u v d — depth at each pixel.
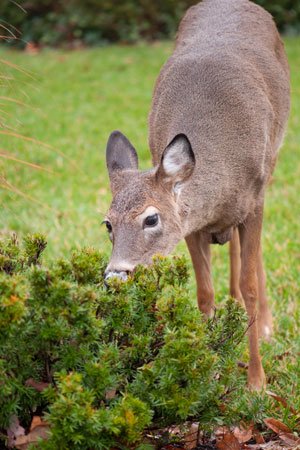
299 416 8.80
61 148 20.28
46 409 7.46
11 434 7.35
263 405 8.68
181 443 8.02
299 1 31.75
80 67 28.88
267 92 11.39
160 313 7.34
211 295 10.70
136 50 31.14
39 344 7.14
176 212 9.54
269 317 11.49
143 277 7.61
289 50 28.50
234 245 11.73
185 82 10.92
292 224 15.20
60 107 24.20
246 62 11.26
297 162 19.02
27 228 14.97
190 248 10.61
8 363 7.11
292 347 10.76
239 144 10.48
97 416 6.88
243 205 10.52
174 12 32.88
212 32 11.89
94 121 22.78
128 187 9.39
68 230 14.88
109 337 7.55
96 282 7.78
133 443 7.31
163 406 7.37
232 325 7.94
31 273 7.01
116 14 33.00
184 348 7.10
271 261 13.50
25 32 33.12
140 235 9.13
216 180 10.14
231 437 8.09
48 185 17.62
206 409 7.66
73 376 6.85
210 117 10.49
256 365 9.80
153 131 11.25
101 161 19.33
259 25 12.24
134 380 7.43
